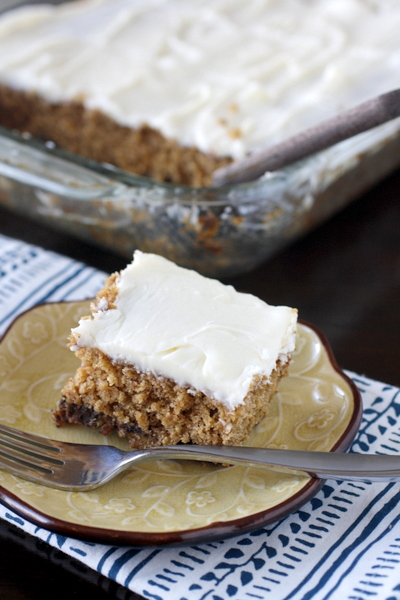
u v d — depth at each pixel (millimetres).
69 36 920
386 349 659
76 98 842
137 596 524
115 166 855
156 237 714
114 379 575
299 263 737
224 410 559
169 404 575
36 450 560
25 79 863
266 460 541
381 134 761
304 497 531
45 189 722
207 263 715
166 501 542
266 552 527
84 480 546
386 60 842
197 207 689
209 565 522
